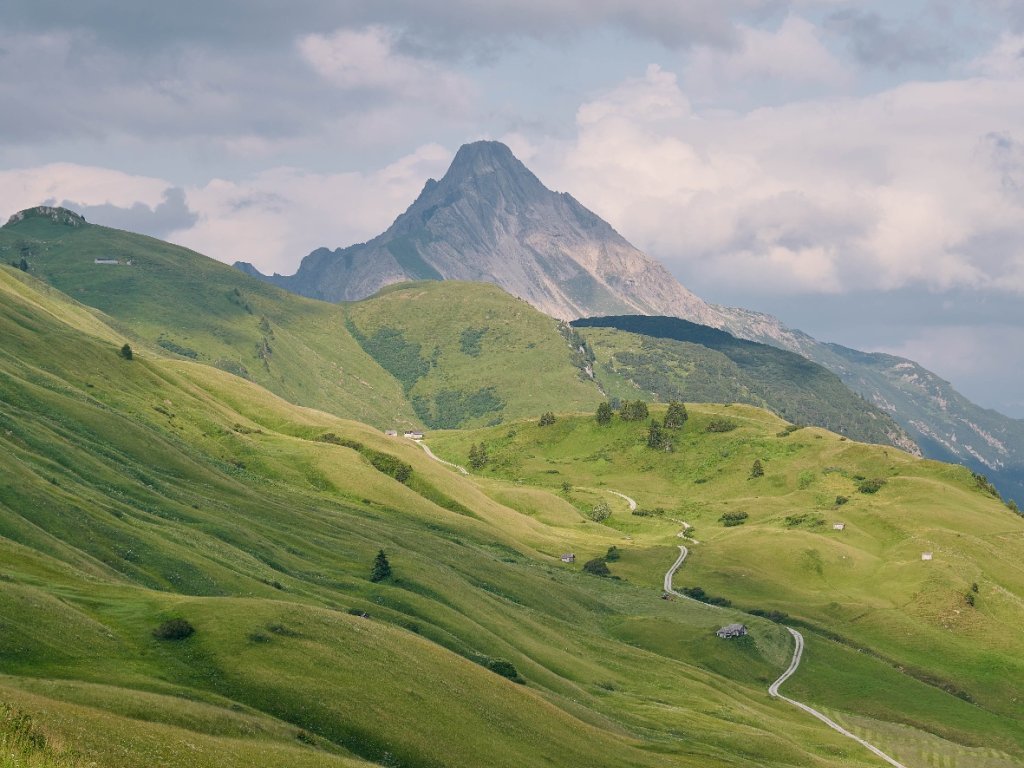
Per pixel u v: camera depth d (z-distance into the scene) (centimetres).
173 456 18162
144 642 7788
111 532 11531
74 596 8356
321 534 17038
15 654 6725
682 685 15450
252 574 12444
